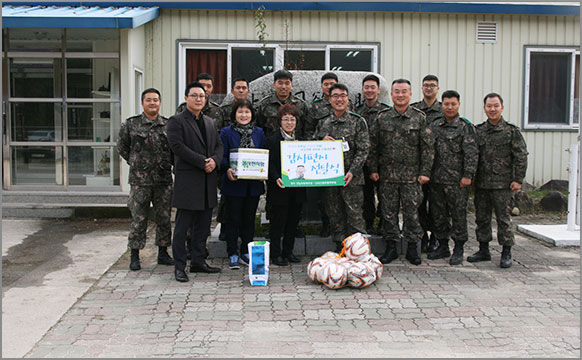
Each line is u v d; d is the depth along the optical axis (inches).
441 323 163.6
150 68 372.8
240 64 381.4
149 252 251.3
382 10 375.9
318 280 199.0
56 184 343.0
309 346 146.3
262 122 239.0
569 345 147.6
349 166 222.7
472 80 391.5
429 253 245.4
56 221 308.0
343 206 227.8
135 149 218.7
